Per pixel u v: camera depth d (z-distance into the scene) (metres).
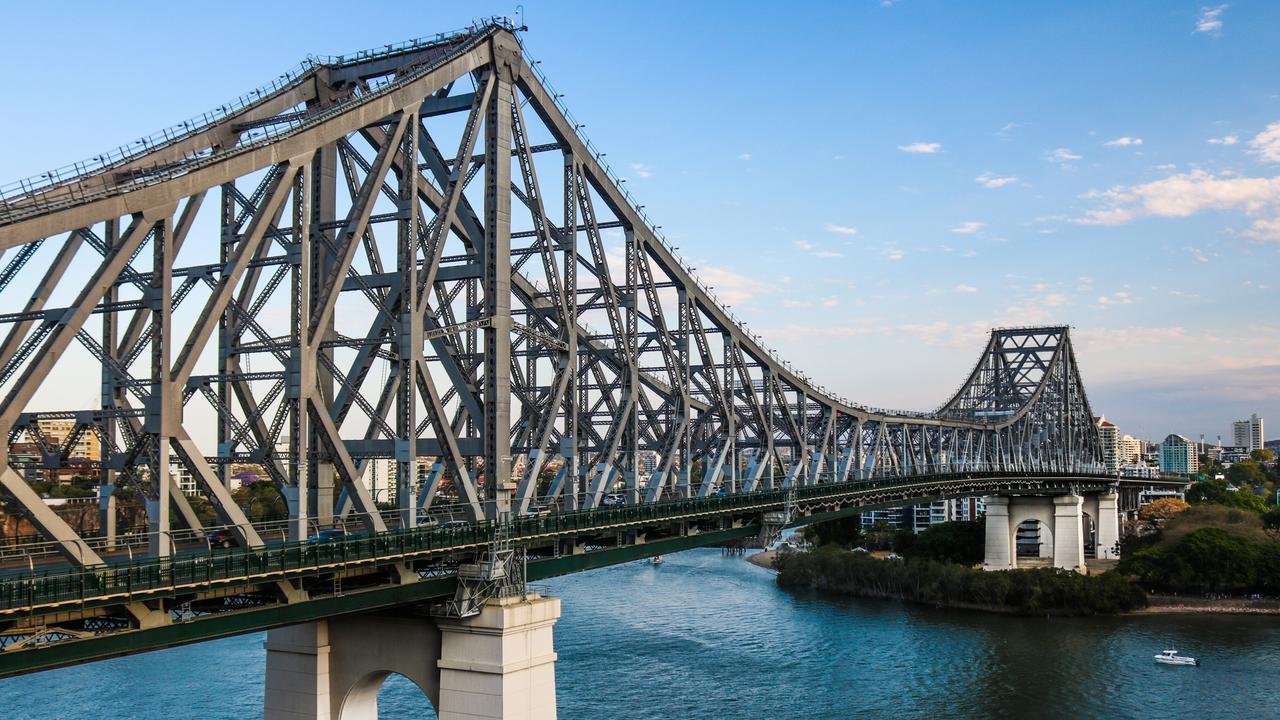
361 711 63.19
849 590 167.50
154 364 45.00
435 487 60.12
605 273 78.12
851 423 128.38
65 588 37.66
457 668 57.38
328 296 54.34
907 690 104.69
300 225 53.22
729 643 124.94
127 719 85.62
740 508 86.75
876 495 125.94
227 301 47.59
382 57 67.25
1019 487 177.12
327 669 61.47
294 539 51.94
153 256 44.91
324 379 61.22
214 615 43.97
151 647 41.78
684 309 89.88
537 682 58.53
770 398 103.00
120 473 49.00
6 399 38.16
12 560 52.47
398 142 58.72
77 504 69.06
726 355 96.50
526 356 72.62
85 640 39.34
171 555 42.59
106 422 47.00
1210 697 103.81
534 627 58.56
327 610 49.47
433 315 67.62
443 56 63.09
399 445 57.69
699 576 188.75
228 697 91.88
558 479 73.75
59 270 42.50
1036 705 100.25
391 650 60.19
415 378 58.81
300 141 51.97
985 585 154.00
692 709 96.06
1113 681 109.56
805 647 123.69
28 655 37.66
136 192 43.44
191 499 89.88
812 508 108.50
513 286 76.50
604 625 135.00
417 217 60.00
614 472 83.31
